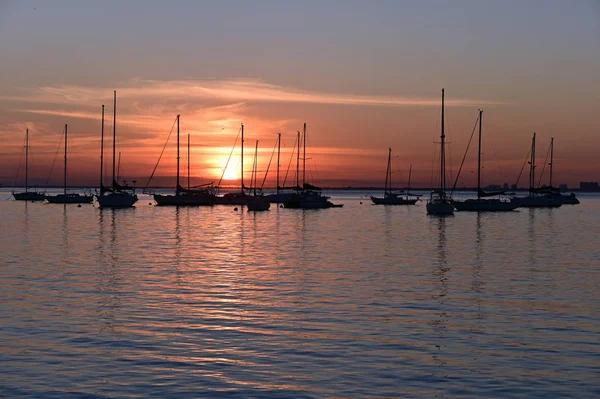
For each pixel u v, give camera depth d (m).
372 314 25.98
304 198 133.88
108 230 71.12
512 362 19.45
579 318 25.42
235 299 28.97
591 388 17.20
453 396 16.59
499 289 32.16
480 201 120.00
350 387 17.17
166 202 132.38
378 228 78.81
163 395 16.45
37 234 64.75
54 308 26.58
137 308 26.75
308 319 24.97
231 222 89.00
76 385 17.12
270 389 16.95
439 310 26.86
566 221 96.50
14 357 19.53
